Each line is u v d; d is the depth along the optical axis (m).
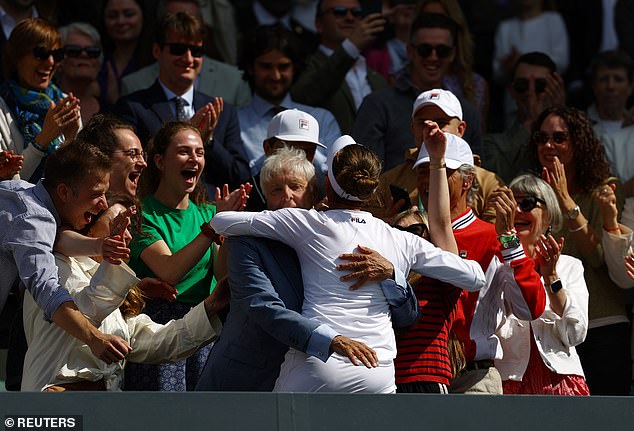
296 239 19.91
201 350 23.14
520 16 39.22
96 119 24.08
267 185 22.16
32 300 20.91
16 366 21.66
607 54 36.03
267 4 38.31
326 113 31.70
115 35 34.50
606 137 34.69
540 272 24.06
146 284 22.42
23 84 26.91
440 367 20.95
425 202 22.61
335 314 19.59
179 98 29.48
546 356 23.50
